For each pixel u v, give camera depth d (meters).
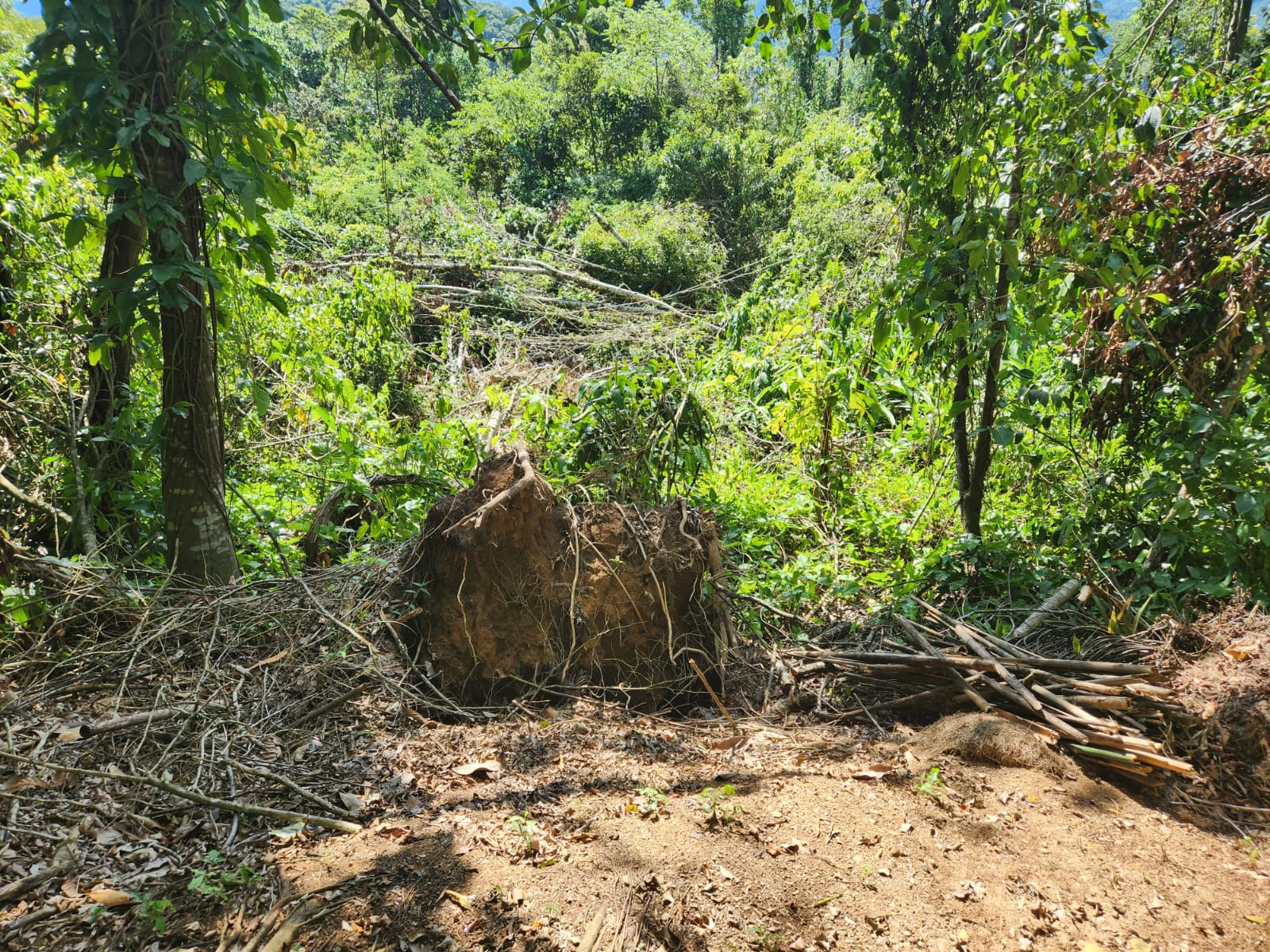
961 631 3.94
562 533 3.93
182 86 3.46
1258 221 4.09
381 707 3.41
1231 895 2.59
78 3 3.13
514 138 21.69
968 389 5.30
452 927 2.26
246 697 3.32
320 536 4.70
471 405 8.55
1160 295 4.09
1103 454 5.31
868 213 11.20
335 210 13.95
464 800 2.87
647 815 2.82
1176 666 3.62
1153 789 3.19
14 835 2.46
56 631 3.53
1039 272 4.25
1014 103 4.38
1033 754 3.22
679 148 19.56
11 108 4.73
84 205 5.43
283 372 6.76
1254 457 3.90
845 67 28.47
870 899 2.46
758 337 9.00
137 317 3.97
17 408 4.30
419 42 3.94
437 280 12.55
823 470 6.08
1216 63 6.93
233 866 2.45
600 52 25.22
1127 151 4.39
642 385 5.82
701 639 3.98
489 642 3.71
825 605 4.65
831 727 3.66
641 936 2.28
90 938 2.14
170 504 3.94
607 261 14.05
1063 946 2.33
